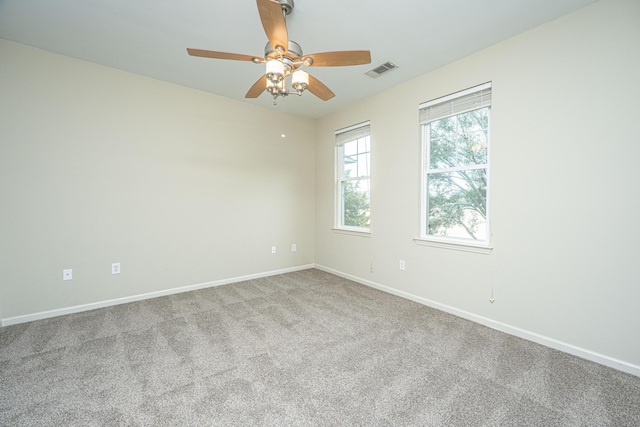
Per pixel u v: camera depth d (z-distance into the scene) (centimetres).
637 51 180
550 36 216
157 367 191
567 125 209
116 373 184
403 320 268
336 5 196
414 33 230
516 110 236
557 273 216
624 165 186
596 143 197
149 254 325
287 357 204
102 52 266
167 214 336
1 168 248
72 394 163
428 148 316
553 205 217
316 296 336
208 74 310
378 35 233
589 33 198
